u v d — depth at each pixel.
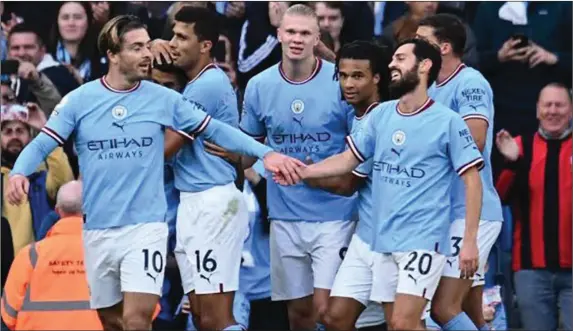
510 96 35.00
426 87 26.70
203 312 29.12
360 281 28.28
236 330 28.48
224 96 29.06
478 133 28.06
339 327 28.48
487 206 28.48
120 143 26.75
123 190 26.83
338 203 29.77
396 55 26.66
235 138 27.77
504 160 32.88
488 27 35.50
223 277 28.92
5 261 33.00
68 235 29.33
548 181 32.59
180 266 29.52
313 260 30.14
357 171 28.22
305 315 30.69
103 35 26.84
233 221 28.95
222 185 28.92
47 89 34.47
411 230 26.59
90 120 26.83
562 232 32.53
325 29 34.94
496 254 33.16
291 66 29.42
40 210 33.22
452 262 27.97
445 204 26.64
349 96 28.58
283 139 29.81
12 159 33.84
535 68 34.97
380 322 30.27
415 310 26.50
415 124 26.61
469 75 28.48
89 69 35.03
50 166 33.16
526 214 32.75
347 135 29.66
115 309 27.78
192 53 28.92
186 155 28.86
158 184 27.00
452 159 26.53
